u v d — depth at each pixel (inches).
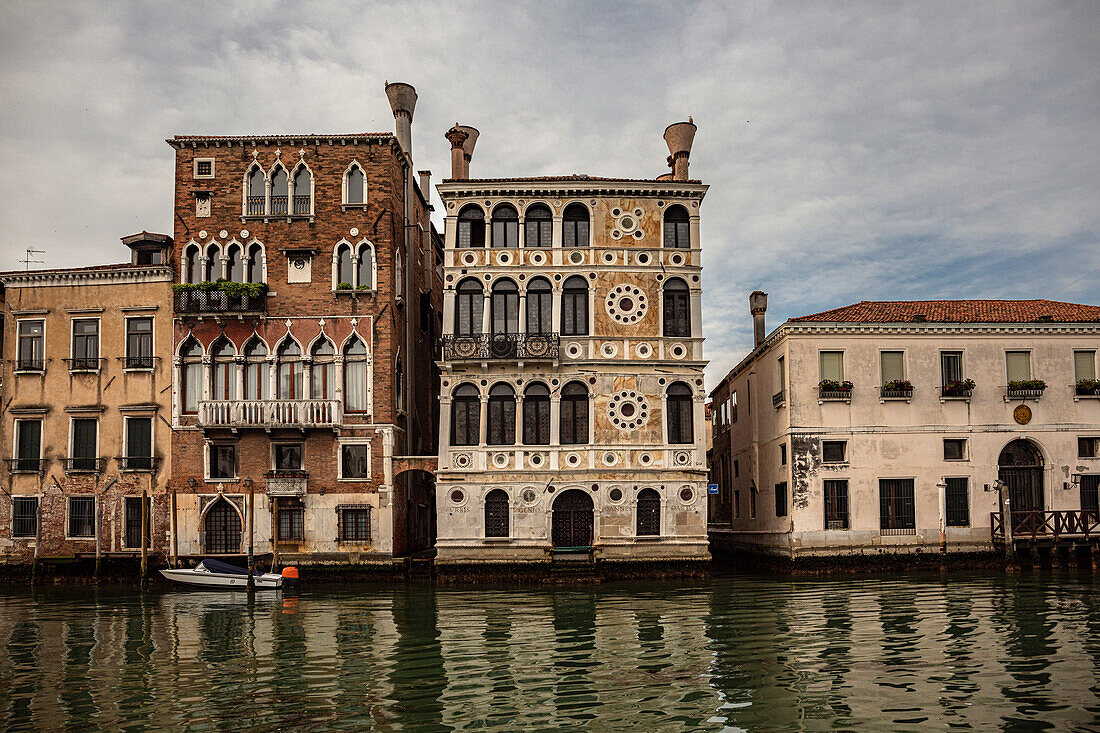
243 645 678.5
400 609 856.9
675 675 564.7
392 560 1079.0
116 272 1139.9
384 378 1106.7
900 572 1127.6
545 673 575.5
